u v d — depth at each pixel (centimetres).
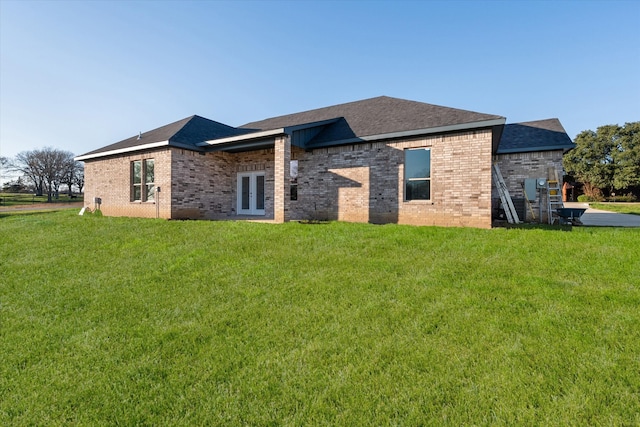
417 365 274
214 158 1389
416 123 1023
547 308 374
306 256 623
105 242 806
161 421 221
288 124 1478
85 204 1561
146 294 468
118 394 251
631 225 1068
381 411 222
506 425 204
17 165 4534
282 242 739
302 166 1224
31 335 355
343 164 1137
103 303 438
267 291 461
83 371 284
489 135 892
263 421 215
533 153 1266
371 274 512
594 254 566
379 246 674
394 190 1039
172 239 809
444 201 955
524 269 512
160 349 317
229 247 708
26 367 293
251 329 352
